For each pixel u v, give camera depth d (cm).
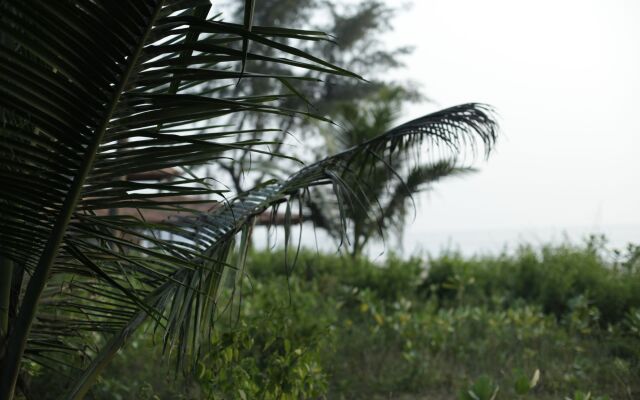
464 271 895
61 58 188
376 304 731
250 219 304
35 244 229
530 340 646
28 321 230
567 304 769
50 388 443
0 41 232
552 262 927
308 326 509
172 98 201
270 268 1039
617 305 771
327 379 524
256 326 421
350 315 741
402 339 641
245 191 322
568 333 687
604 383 536
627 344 616
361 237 1313
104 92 198
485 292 935
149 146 213
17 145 203
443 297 929
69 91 198
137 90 203
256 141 220
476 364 586
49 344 288
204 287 294
